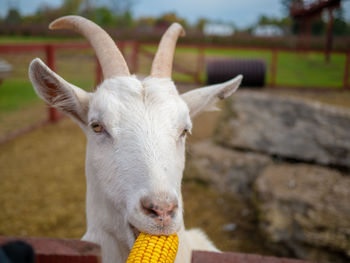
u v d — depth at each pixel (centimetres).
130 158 154
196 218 433
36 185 500
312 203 354
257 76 1406
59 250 100
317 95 1284
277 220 359
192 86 1429
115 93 170
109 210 174
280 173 442
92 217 188
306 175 428
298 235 335
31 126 746
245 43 2980
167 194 138
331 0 2212
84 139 710
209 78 1412
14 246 58
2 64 968
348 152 461
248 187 480
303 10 2764
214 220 429
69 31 2609
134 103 167
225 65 1413
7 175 526
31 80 176
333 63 2269
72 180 522
